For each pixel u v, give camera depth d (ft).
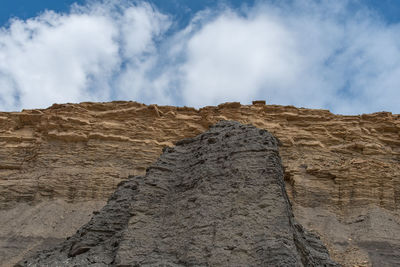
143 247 51.90
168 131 227.81
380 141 224.33
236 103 235.81
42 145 217.15
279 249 44.78
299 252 49.37
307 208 179.22
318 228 164.04
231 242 47.67
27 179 196.75
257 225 48.37
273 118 235.20
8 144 224.33
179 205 56.13
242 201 51.52
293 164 204.23
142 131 225.97
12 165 213.05
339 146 218.18
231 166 56.80
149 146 216.33
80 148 213.46
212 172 57.41
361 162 193.77
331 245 149.79
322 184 189.67
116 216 62.90
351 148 217.15
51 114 230.68
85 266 52.37
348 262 137.08
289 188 190.90
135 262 49.88
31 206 183.21
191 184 58.49
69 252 58.13
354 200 178.50
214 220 50.60
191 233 50.78
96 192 189.06
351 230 160.86
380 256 138.62
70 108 233.76
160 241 52.60
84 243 58.34
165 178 62.13
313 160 206.69
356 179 186.09
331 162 205.87
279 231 47.06
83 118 229.66
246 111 234.79
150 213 56.34
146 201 57.62
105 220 62.18
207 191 54.90
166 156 66.44
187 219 53.06
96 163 206.49
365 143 217.56
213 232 49.42
